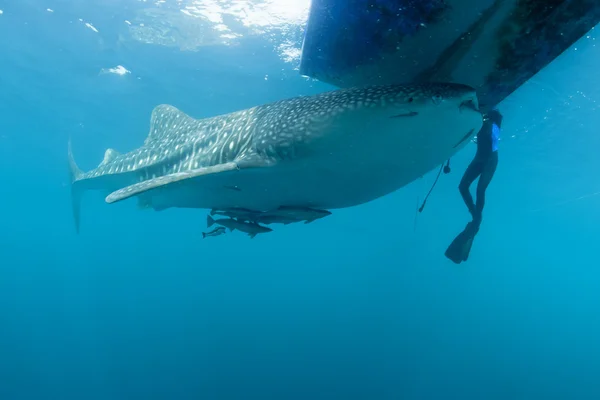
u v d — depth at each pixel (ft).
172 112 23.41
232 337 114.32
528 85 33.42
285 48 36.60
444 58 13.42
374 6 12.07
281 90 45.62
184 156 20.25
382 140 12.09
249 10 32.42
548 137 50.29
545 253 261.24
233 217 18.31
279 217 16.53
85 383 88.94
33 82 53.67
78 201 33.63
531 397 90.94
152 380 86.58
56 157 96.53
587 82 32.45
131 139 75.25
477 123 12.05
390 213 110.93
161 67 45.73
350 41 14.17
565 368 117.70
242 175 14.44
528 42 11.84
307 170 13.71
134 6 34.94
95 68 48.08
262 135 14.24
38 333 133.08
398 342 128.88
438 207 100.63
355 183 14.46
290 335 126.72
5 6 37.22
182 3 33.45
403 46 13.39
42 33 41.32
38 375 92.73
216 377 86.07
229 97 50.83
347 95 12.35
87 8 36.27
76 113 64.44
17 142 86.84
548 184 79.61
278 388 82.28
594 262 292.20
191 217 170.81
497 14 10.96
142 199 24.04
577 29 11.05
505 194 89.71
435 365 105.60
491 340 149.07
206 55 41.11
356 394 82.94
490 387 94.02
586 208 103.60
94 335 124.98
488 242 205.87
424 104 11.04
